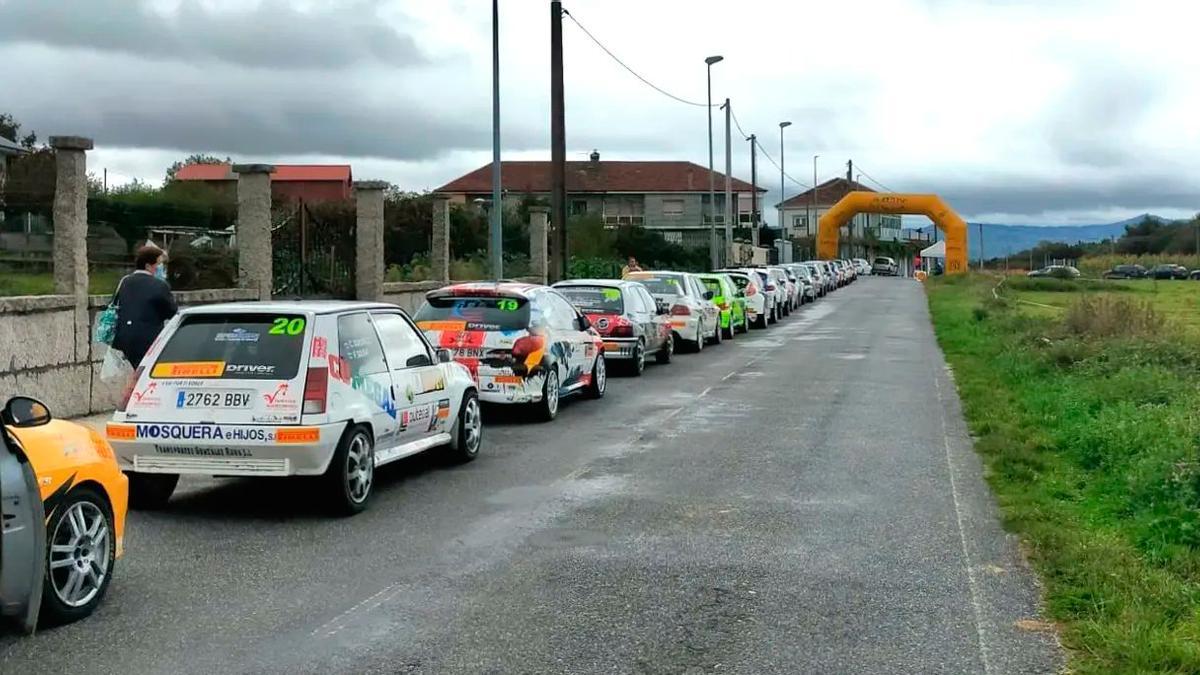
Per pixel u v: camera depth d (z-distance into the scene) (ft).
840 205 253.24
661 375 64.95
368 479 29.71
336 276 66.69
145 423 27.94
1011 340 73.87
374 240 68.13
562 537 26.58
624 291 64.64
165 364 28.58
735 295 98.99
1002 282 178.19
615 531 27.20
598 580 23.00
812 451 38.63
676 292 81.46
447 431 35.09
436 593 22.11
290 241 62.54
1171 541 24.39
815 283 170.71
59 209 42.16
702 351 82.79
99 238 64.59
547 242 111.04
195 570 23.80
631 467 35.73
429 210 96.27
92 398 43.60
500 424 45.16
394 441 31.53
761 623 20.25
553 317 47.52
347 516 28.89
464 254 122.01
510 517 28.76
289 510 29.68
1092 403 43.68
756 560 24.53
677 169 283.79
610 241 174.91
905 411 49.01
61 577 20.02
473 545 25.90
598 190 272.31
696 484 32.94
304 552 25.31
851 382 60.80
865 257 425.28
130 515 29.04
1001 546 25.68
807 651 18.80
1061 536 25.27
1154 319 72.90
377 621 20.36
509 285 46.57
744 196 318.24
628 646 19.04
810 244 341.41
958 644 19.10
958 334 91.56
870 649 18.88
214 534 27.04
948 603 21.40
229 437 27.55
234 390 27.89
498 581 22.94
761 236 276.41
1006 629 19.84
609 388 58.13
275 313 28.84
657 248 187.83
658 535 26.78
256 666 18.04
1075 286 186.80
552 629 19.92
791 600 21.63
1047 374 57.52
